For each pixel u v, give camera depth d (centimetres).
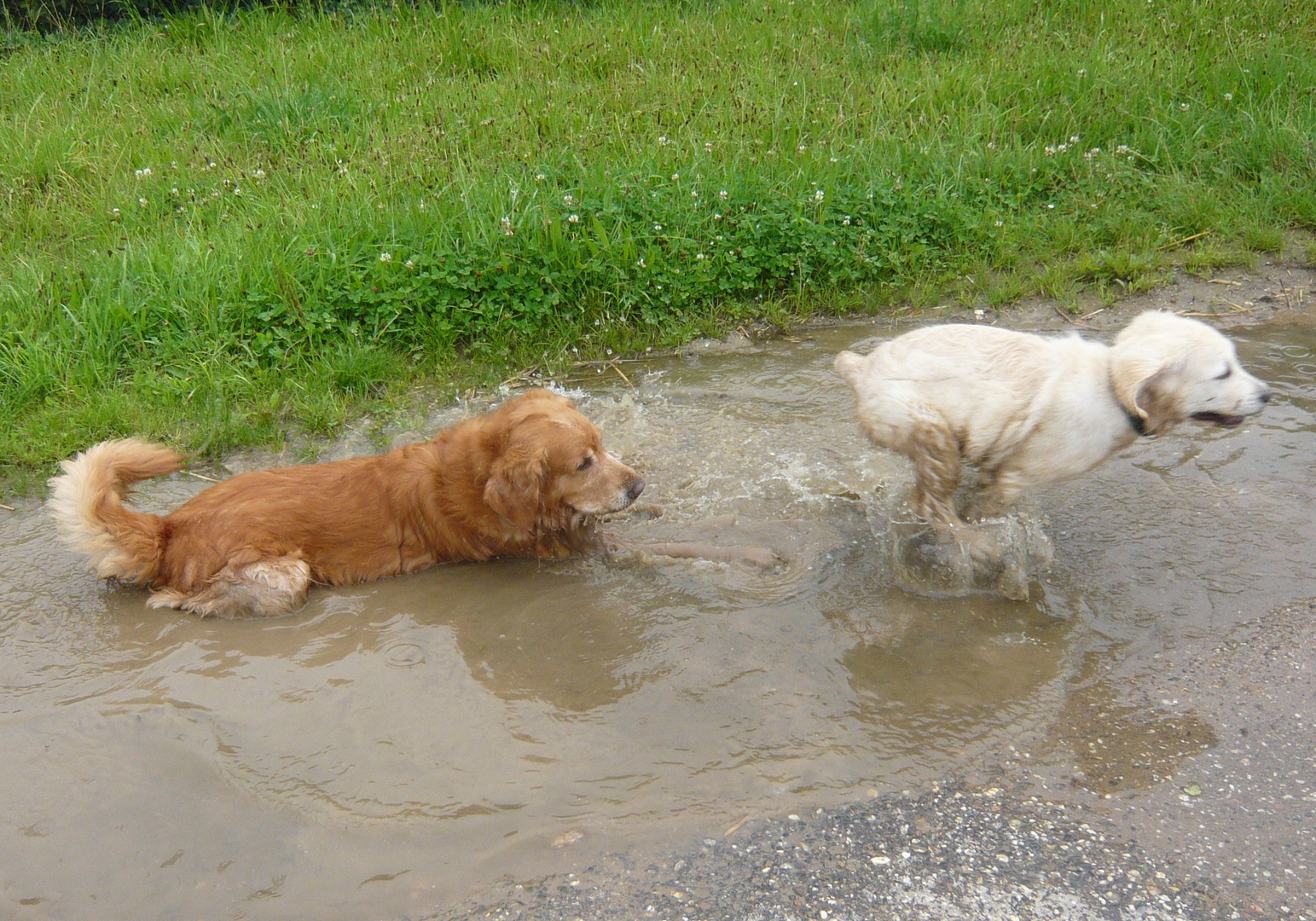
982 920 256
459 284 421
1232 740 280
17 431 376
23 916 259
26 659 306
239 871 265
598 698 294
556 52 605
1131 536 327
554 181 455
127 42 653
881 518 337
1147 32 588
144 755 283
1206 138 494
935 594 315
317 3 701
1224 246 453
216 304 410
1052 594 314
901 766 279
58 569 334
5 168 483
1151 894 259
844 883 262
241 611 318
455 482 332
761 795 275
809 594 318
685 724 288
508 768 280
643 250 438
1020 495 312
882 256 448
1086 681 294
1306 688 288
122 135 516
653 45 610
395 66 588
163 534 326
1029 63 561
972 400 307
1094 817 270
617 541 339
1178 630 303
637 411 385
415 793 276
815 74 564
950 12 625
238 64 596
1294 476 341
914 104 522
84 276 412
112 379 396
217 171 481
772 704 291
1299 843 264
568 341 422
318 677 300
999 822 270
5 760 282
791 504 346
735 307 434
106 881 264
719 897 261
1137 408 298
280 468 335
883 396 312
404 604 321
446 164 466
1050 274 441
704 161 466
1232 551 320
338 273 420
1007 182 476
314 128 515
